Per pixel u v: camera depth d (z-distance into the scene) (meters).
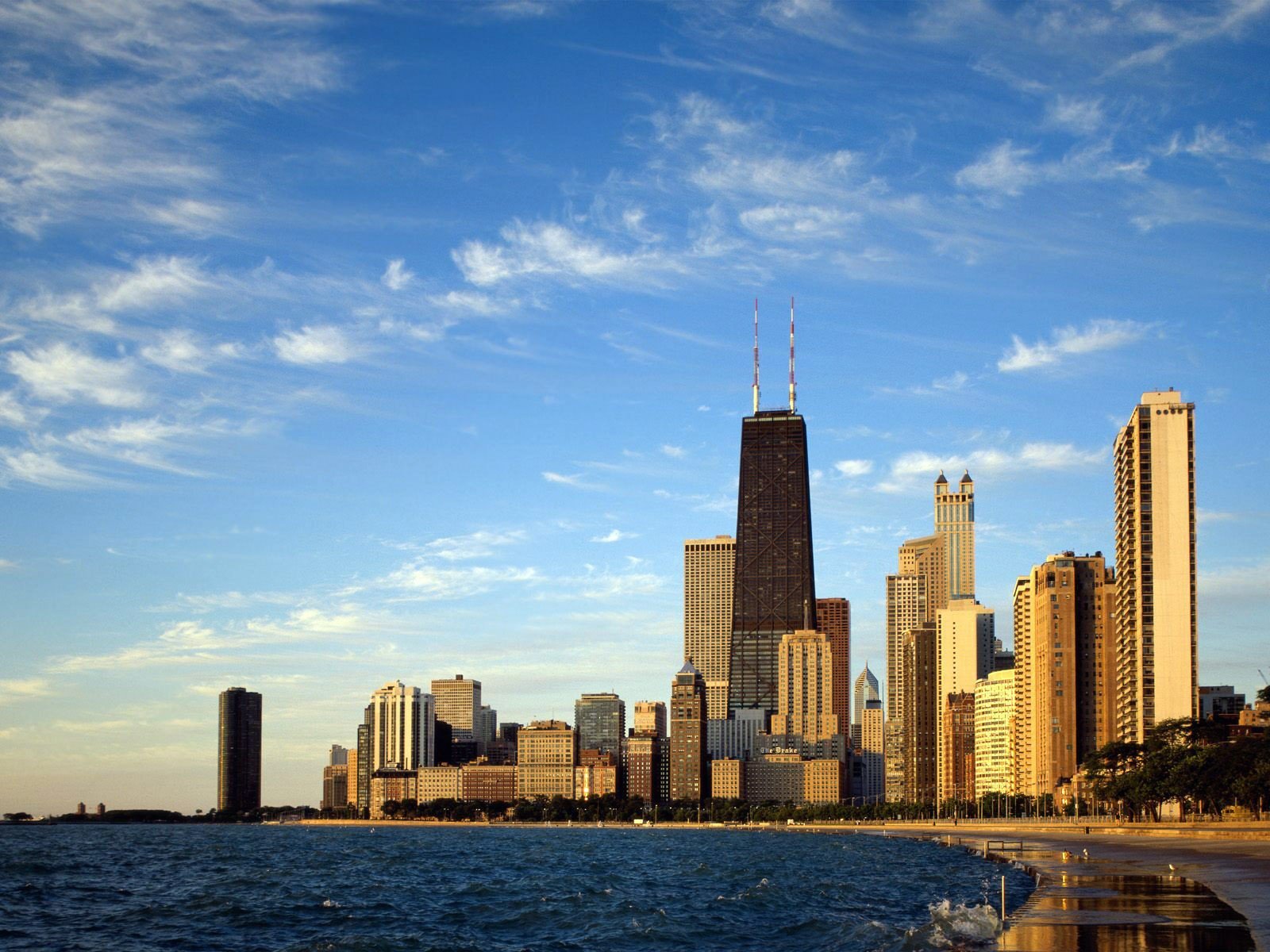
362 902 181.88
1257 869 164.25
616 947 127.00
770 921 146.88
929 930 110.62
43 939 140.88
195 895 196.75
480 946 129.38
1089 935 95.00
